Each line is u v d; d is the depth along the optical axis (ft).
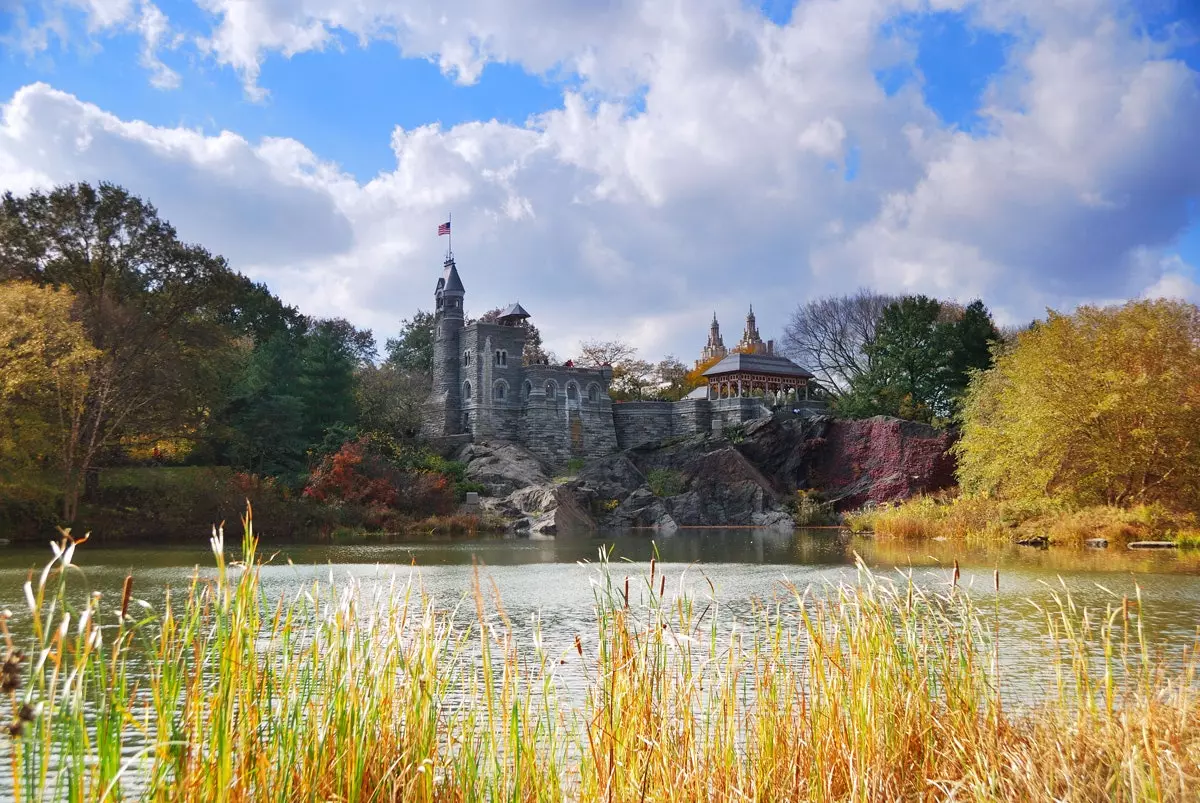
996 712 26.45
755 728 26.21
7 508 144.15
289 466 202.80
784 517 225.97
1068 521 138.00
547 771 23.66
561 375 266.98
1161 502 143.33
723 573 97.91
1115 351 150.71
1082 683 28.45
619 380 358.64
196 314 183.62
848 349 305.94
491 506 203.41
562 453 262.67
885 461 240.32
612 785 21.04
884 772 23.53
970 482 177.68
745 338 531.09
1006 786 22.68
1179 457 144.15
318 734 19.54
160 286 175.01
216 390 183.11
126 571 98.12
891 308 274.77
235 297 187.01
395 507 190.70
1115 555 115.44
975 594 74.18
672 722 24.39
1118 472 145.18
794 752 24.09
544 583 88.58
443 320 271.90
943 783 22.94
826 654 26.43
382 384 248.93
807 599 71.82
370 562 114.83
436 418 266.16
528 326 359.66
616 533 193.47
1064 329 156.15
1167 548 125.90
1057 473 152.05
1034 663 44.70
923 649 27.45
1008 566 100.17
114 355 155.74
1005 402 167.73
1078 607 66.59
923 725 25.35
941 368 267.39
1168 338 151.84
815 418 254.06
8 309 139.33
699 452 254.47
